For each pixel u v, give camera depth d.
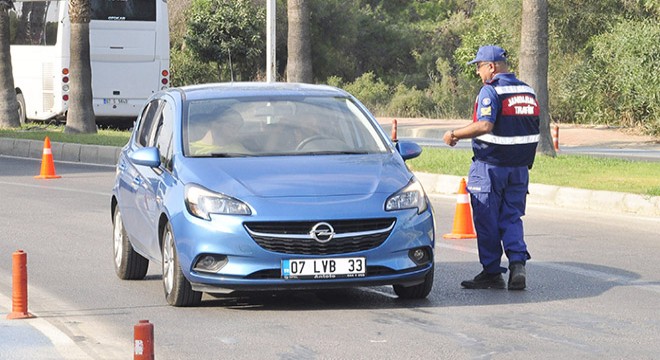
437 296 14.80
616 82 49.19
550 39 55.62
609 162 31.66
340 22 86.62
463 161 31.03
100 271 17.11
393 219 13.58
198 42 78.69
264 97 15.64
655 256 18.02
